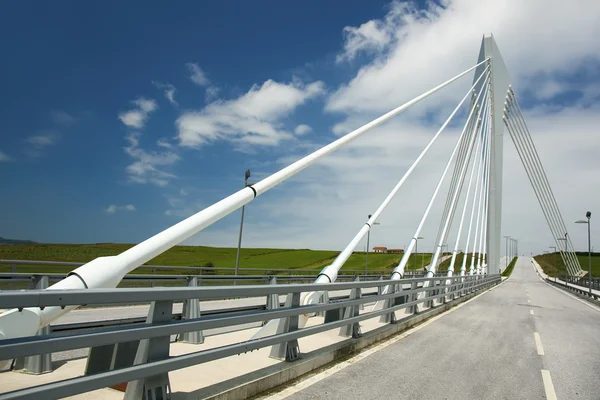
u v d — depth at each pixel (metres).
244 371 4.87
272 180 6.75
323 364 6.10
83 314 11.23
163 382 3.56
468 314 14.30
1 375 4.72
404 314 11.53
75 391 2.74
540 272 93.00
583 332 11.46
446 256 90.31
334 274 8.43
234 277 10.59
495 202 48.66
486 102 42.75
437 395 5.03
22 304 2.44
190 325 3.68
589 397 5.29
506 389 5.47
